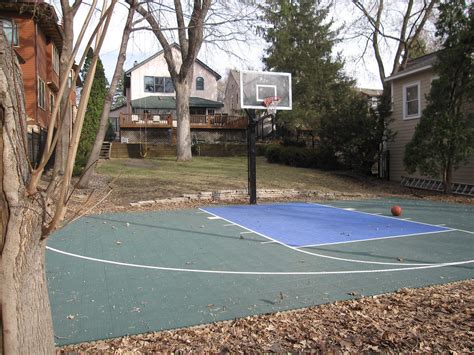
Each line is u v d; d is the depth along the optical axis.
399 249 8.04
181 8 18.70
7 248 2.13
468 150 15.28
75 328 4.27
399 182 20.53
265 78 15.39
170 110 37.72
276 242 8.79
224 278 6.13
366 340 3.83
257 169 23.08
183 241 8.91
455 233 9.66
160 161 25.38
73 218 2.28
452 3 15.22
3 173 2.11
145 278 6.16
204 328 4.25
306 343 3.81
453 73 15.33
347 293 5.36
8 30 17.00
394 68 27.17
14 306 2.16
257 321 4.42
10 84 2.11
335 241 8.86
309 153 24.72
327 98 31.30
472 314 4.46
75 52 2.01
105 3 2.08
